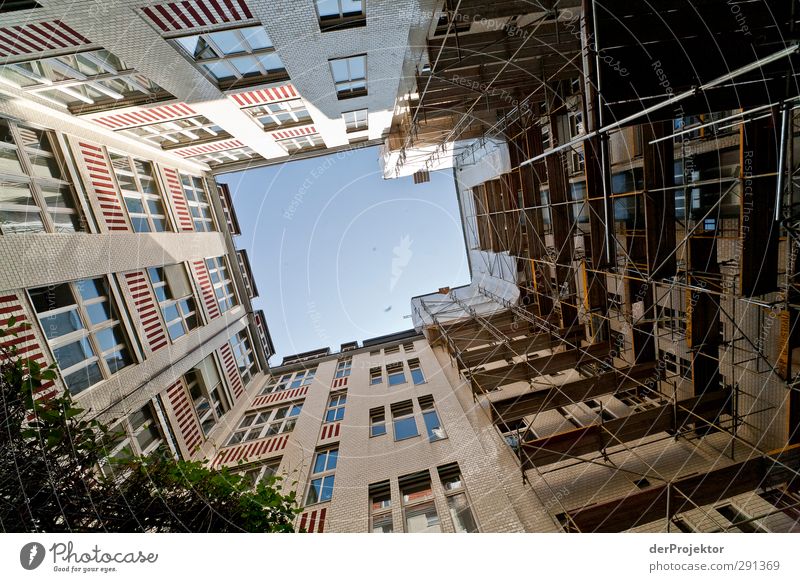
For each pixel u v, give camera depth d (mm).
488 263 20375
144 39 7180
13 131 8336
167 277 13250
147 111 10484
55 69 8227
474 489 9156
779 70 5047
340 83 10492
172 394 11984
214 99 10117
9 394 4070
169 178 14664
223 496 5418
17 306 7422
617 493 8062
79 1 5934
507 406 9672
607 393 9586
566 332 11938
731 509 6875
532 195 11555
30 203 8414
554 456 8023
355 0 7496
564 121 11211
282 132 13781
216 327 15648
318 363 21016
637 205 9062
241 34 7828
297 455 12453
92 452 4598
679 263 7578
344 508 9586
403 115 13656
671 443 8641
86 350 9156
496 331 14750
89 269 9328
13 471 4012
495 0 7465
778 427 6723
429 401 13977
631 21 4977
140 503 4836
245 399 17016
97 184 10500
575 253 11570
